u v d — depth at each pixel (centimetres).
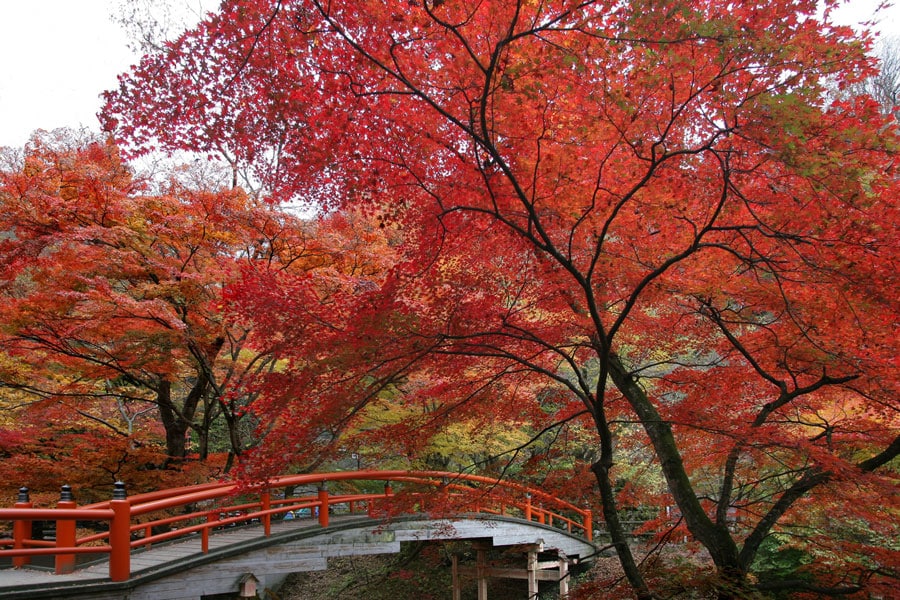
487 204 504
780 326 600
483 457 1394
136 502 645
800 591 570
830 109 442
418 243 532
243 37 440
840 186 411
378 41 441
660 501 772
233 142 507
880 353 521
